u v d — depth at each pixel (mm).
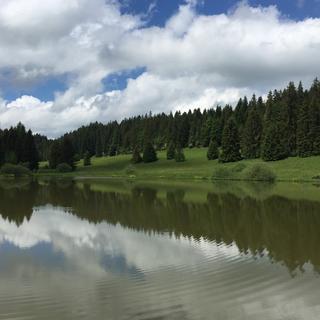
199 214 38938
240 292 16781
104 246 25359
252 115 123625
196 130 163125
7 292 17016
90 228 31625
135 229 31203
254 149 121625
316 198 51656
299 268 20250
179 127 165875
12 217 37406
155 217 37281
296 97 131125
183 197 54719
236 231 30359
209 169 113062
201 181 90188
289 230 30688
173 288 17297
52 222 34594
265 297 16250
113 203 48375
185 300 15984
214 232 29922
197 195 57312
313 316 14555
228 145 120875
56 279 18766
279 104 130500
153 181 93688
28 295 16641
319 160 104000
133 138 181125
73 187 75938
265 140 113000
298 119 113312
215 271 19750
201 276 18938
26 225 33094
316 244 25828
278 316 14547
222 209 42438
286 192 60188
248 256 22734
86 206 45625
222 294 16562
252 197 53688
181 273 19422
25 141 149000
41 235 29000
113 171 134625
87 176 124625
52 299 16188
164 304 15633
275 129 113000
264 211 40750
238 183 81875
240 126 136500
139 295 16531
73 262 21625
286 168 100875
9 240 27266
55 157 150000
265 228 31422
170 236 28438
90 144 197625
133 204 47312
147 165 137500
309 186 71500
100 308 15289
